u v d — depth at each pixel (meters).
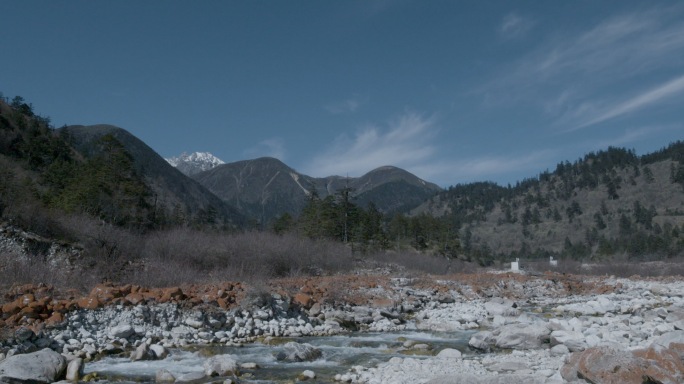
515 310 23.48
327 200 66.38
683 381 9.01
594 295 32.97
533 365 12.62
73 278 20.48
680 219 138.38
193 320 16.81
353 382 11.36
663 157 182.75
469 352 15.11
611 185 167.75
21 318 14.15
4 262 20.69
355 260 47.19
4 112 81.62
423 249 79.81
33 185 49.66
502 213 186.75
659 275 51.22
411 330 19.62
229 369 12.14
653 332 16.42
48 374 10.96
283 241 40.91
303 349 14.13
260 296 19.00
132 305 16.52
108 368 12.39
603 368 9.62
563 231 153.25
